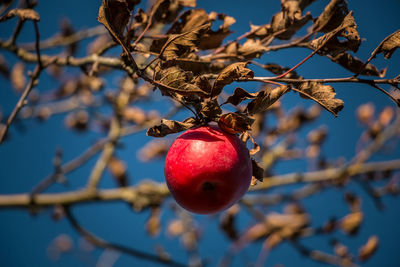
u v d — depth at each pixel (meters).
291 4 0.77
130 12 0.70
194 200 0.71
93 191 1.18
